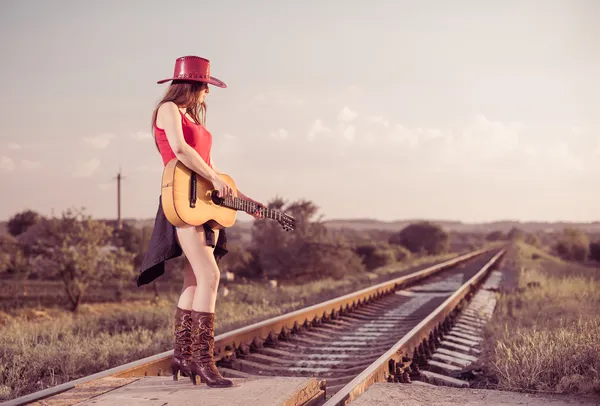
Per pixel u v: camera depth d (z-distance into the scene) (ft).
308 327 29.73
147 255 12.77
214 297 12.98
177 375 13.15
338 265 135.33
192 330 12.85
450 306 33.78
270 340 24.62
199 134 13.05
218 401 11.23
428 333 24.89
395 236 342.03
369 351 24.53
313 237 142.51
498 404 13.01
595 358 17.42
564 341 19.74
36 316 78.74
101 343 26.61
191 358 12.87
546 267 112.98
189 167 12.41
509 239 605.73
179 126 12.56
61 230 91.71
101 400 11.32
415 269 107.55
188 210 12.32
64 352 22.35
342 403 12.76
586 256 297.12
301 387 12.37
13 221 323.16
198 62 13.17
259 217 14.11
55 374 20.59
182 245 12.84
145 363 15.60
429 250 320.29
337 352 24.58
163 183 12.34
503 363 19.60
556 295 44.11
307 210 146.82
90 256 91.04
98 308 95.76
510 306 42.09
